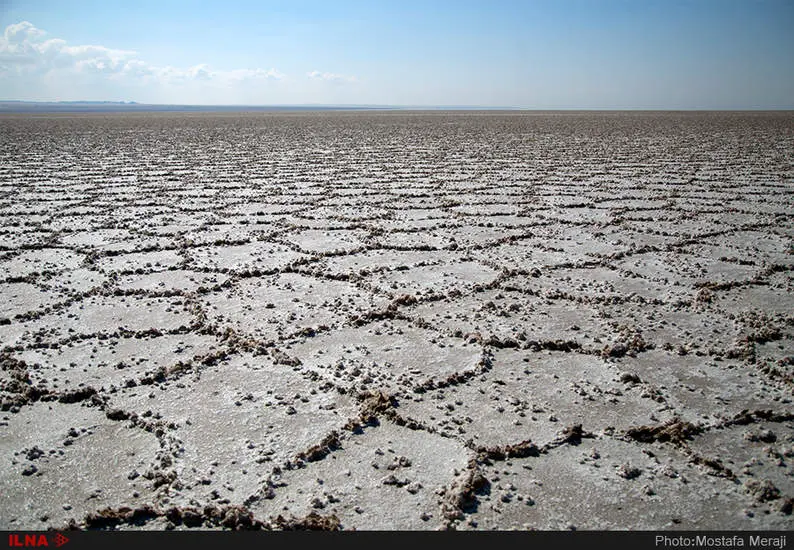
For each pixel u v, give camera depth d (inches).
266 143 748.0
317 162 518.6
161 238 235.0
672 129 1015.0
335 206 307.0
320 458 90.5
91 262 200.5
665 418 101.5
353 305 158.2
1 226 255.6
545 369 120.7
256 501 80.8
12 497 81.4
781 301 160.7
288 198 331.0
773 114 2023.9
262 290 171.6
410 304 159.5
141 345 132.4
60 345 132.1
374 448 93.1
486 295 167.3
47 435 96.8
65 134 935.7
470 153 597.0
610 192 346.3
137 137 866.1
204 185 380.2
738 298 163.6
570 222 265.7
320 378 116.1
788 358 123.2
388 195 341.4
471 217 278.1
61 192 350.0
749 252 212.7
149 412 102.7
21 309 154.8
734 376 116.8
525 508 79.7
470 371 119.3
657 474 86.6
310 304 159.3
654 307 156.9
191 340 135.3
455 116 1950.1
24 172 446.3
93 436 96.5
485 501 80.9
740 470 87.1
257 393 110.3
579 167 468.8
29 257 206.4
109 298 164.4
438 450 92.3
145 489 83.3
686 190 351.9
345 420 101.0
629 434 96.5
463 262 201.8
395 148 665.6
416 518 77.6
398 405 105.9
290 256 208.7
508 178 407.5
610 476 86.2
